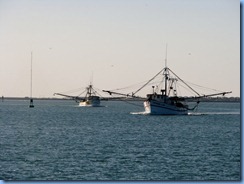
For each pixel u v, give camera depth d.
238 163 178.38
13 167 168.75
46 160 181.12
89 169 166.00
